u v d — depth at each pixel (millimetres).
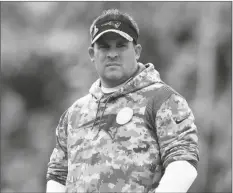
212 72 50875
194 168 10094
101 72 11125
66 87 64875
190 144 10273
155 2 50844
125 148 10484
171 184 9906
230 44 51469
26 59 67688
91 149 10773
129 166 10375
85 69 54750
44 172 65500
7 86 71500
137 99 10781
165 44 53531
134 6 49656
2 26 68812
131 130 10555
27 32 69000
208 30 50812
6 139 71250
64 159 11883
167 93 10703
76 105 11633
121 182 10344
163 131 10453
